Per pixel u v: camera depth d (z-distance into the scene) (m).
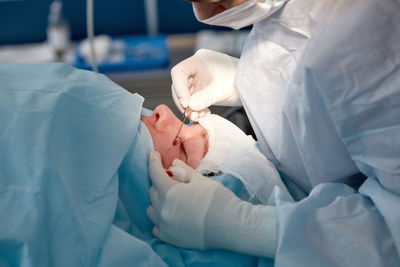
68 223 0.69
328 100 0.74
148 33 3.01
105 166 0.80
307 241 0.69
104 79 0.95
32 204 0.67
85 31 2.97
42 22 2.88
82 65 2.54
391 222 0.69
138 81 2.38
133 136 0.86
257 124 0.98
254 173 0.91
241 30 2.77
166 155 0.95
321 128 0.78
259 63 0.92
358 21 0.73
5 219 0.65
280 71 0.90
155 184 0.83
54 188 0.70
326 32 0.76
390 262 0.68
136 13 2.93
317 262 0.68
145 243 0.74
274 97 0.92
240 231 0.74
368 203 0.75
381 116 0.73
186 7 2.92
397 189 0.72
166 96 2.13
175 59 2.65
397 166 0.72
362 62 0.73
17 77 0.85
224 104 1.16
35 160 0.71
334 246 0.69
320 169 0.83
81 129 0.82
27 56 2.70
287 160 0.92
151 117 1.00
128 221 0.85
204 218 0.75
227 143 0.97
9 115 0.75
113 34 2.99
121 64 2.49
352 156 0.77
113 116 0.87
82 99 0.85
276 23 0.88
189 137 0.97
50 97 0.81
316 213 0.72
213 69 1.09
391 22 0.73
